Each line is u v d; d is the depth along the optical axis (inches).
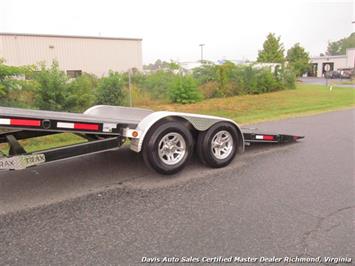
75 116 177.6
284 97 697.0
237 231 121.0
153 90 642.2
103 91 503.8
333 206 142.2
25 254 107.7
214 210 138.7
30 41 993.5
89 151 163.8
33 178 180.1
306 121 373.1
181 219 130.8
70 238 117.3
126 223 128.0
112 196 154.8
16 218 132.8
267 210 138.3
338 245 112.0
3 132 181.8
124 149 241.8
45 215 135.4
